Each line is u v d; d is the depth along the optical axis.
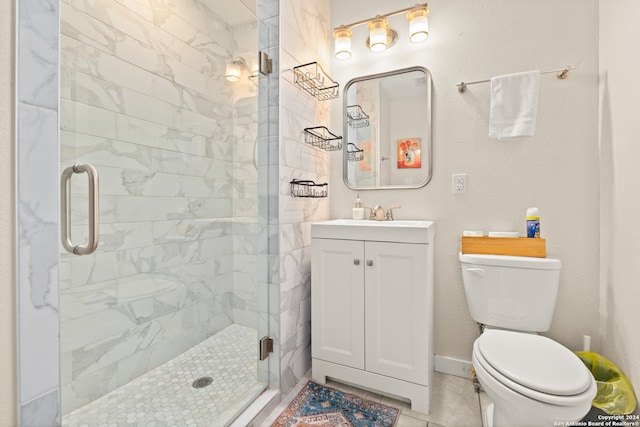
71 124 1.08
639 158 1.14
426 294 1.38
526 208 1.64
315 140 1.91
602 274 1.47
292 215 1.66
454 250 1.79
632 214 1.19
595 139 1.50
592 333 1.51
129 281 1.31
